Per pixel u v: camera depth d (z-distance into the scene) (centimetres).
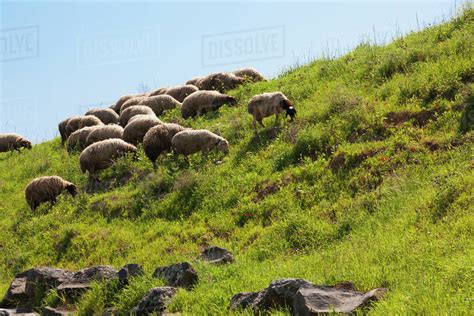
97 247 2814
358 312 1244
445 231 1780
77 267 2717
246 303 1509
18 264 2916
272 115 3534
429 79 2981
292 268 1875
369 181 2453
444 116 2620
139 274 1927
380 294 1352
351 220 2242
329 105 3180
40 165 4366
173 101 4466
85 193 3400
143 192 3188
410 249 1727
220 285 1772
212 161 3275
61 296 1997
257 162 3066
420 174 2306
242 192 2856
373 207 2262
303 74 4059
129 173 3547
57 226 3186
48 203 3559
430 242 1720
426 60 3238
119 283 1908
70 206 3369
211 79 4650
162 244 2650
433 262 1542
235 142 3444
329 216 2370
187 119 4103
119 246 2773
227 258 2155
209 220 2731
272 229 2431
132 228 2914
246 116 3700
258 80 4709
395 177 2370
